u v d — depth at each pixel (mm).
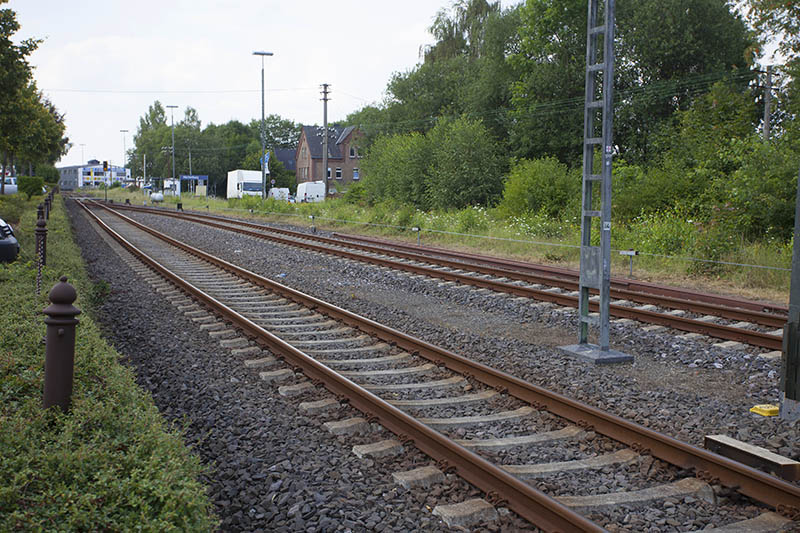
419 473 5051
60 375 4750
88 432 4629
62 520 3484
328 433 6023
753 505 4648
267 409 6684
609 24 8586
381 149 47969
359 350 9094
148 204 62812
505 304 12453
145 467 4012
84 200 69438
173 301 12625
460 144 37188
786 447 5613
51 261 15086
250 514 4551
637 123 35938
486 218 27062
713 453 5043
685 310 11891
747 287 14406
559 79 36656
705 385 7637
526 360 8625
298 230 31078
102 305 12047
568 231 23047
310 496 4742
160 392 7301
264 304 12477
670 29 34062
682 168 24500
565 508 4188
